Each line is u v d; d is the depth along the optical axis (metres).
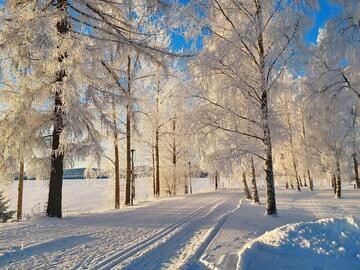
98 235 9.41
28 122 13.06
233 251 7.50
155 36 14.91
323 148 26.55
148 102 24.20
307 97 16.91
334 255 7.18
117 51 14.63
